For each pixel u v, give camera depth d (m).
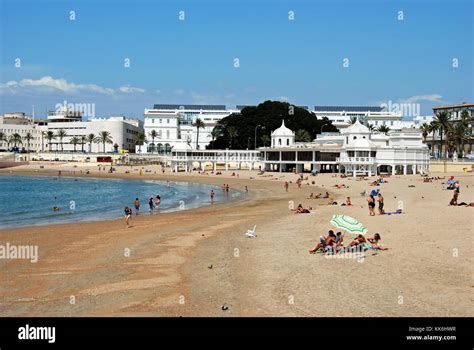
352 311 18.88
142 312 19.73
